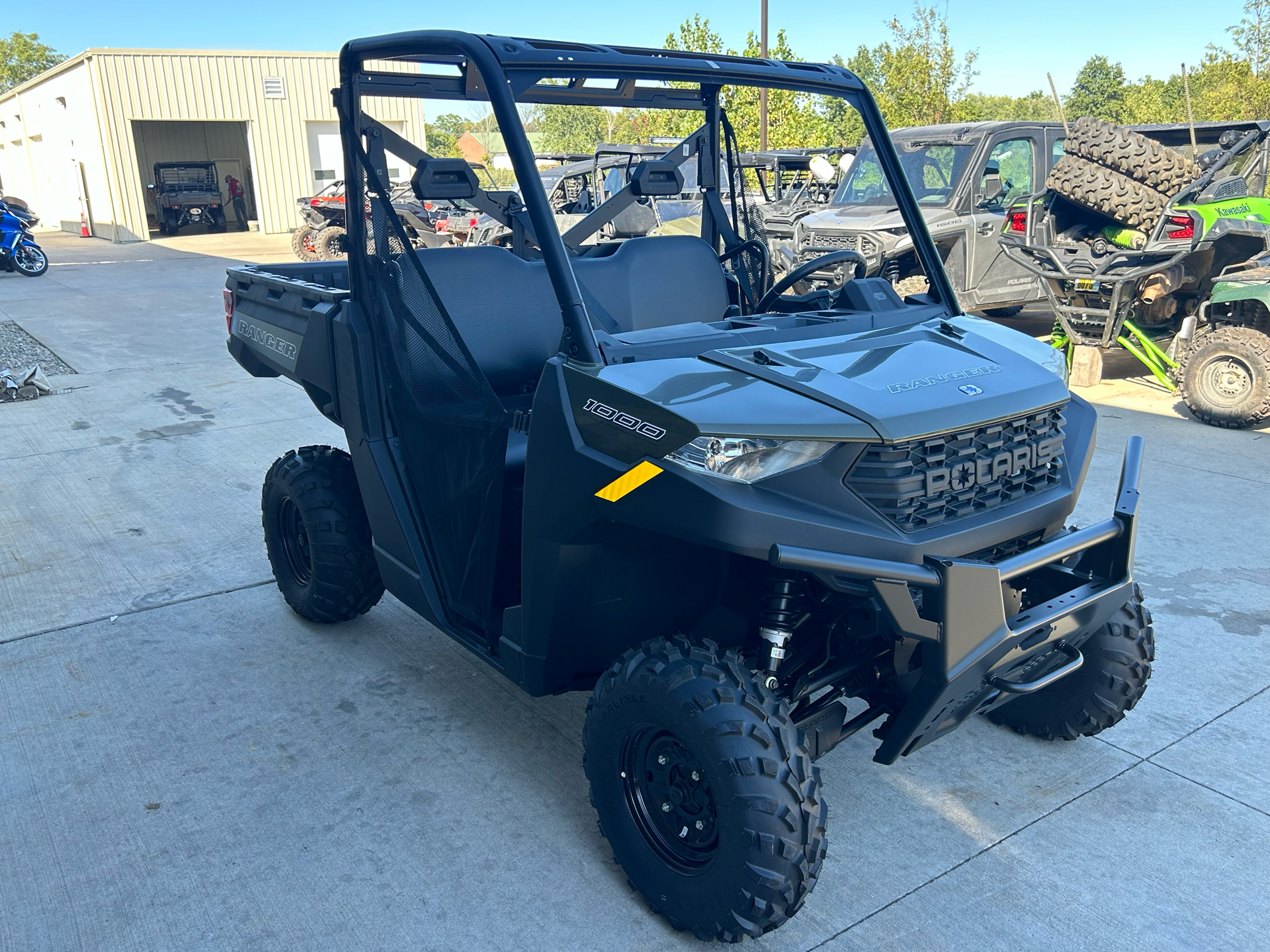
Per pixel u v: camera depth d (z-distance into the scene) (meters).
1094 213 7.77
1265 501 4.98
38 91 33.03
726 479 1.99
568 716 3.21
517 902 2.36
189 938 2.26
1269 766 2.87
